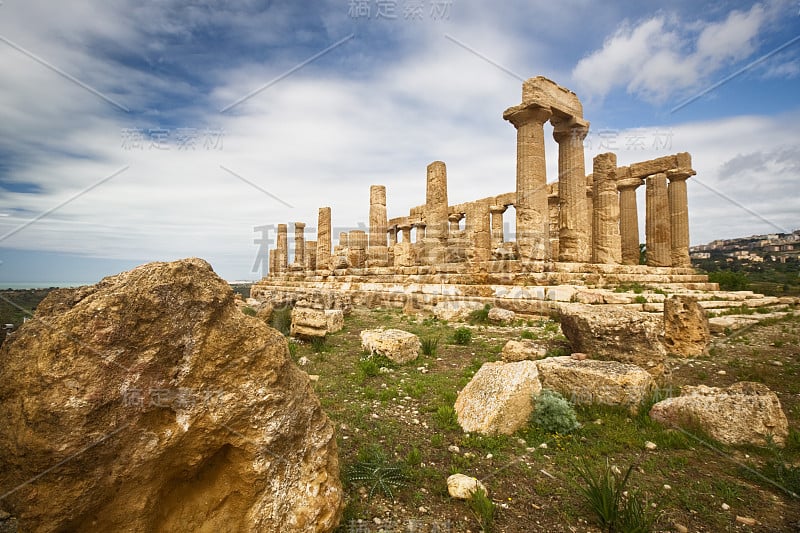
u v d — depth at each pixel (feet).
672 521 11.02
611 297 48.60
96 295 8.10
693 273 75.87
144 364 7.85
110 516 7.67
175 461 8.39
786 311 51.44
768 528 10.71
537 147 57.41
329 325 43.14
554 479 13.16
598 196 69.46
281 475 8.93
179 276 8.54
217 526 8.68
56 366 7.18
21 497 7.02
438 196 71.36
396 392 21.68
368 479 12.73
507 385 17.16
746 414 15.64
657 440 15.71
